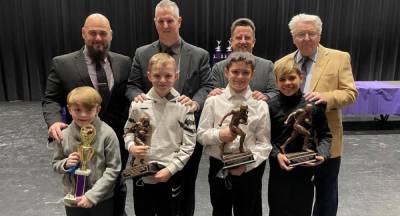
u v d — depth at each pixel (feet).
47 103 6.82
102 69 6.81
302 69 6.81
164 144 6.00
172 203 6.89
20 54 20.42
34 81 20.77
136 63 7.29
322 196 7.09
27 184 10.11
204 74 7.34
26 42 20.33
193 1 20.61
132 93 6.93
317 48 6.75
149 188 6.28
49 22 20.22
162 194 6.39
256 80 7.11
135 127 5.85
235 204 6.40
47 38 20.36
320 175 6.99
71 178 5.72
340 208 8.82
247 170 6.05
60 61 6.81
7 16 19.92
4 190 9.73
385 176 10.72
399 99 14.47
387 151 12.85
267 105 6.12
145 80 7.15
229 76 6.03
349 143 13.70
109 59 6.97
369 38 21.65
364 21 21.43
